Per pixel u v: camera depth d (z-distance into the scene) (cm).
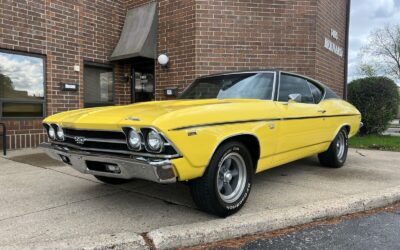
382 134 1239
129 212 374
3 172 554
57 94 830
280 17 877
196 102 391
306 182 500
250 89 450
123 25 975
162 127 296
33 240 301
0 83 737
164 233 307
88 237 299
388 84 1185
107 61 941
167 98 896
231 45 855
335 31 1034
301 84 512
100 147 344
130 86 993
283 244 313
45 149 402
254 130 379
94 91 924
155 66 915
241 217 349
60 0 827
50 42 812
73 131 367
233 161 370
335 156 584
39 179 511
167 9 891
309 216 363
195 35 841
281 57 880
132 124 307
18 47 757
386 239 324
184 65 865
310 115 487
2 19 730
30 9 773
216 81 492
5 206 390
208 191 335
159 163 294
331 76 1019
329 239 324
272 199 416
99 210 380
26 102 780
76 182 496
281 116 423
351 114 620
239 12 856
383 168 607
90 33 896
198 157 319
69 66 852
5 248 278
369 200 409
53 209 382
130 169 316
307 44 892
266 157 408
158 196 430
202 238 312
